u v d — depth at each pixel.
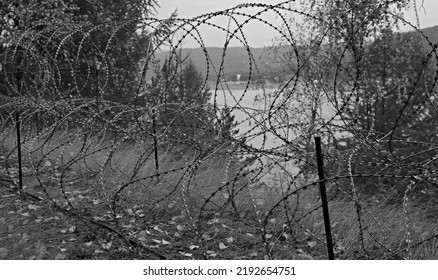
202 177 6.86
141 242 5.25
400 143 6.88
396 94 7.09
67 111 7.46
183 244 5.34
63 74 11.41
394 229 5.50
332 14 7.19
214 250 5.23
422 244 5.19
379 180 6.75
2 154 8.45
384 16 7.06
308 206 6.02
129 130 6.55
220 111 6.05
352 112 6.90
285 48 8.14
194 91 10.15
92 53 11.67
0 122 9.77
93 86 11.19
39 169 7.82
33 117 9.46
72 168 7.73
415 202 6.36
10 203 6.49
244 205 6.21
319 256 5.09
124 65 11.52
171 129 6.47
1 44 10.88
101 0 12.41
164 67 9.73
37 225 5.70
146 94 8.41
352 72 7.19
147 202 6.36
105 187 6.85
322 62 7.34
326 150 6.16
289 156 5.05
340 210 6.02
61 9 11.04
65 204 6.35
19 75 10.89
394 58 7.20
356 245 5.25
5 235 5.45
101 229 5.55
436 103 6.71
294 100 7.23
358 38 7.01
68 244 5.20
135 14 12.47
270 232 5.64
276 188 6.52
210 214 6.09
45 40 10.34
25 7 10.72
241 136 5.69
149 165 7.26
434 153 6.54
